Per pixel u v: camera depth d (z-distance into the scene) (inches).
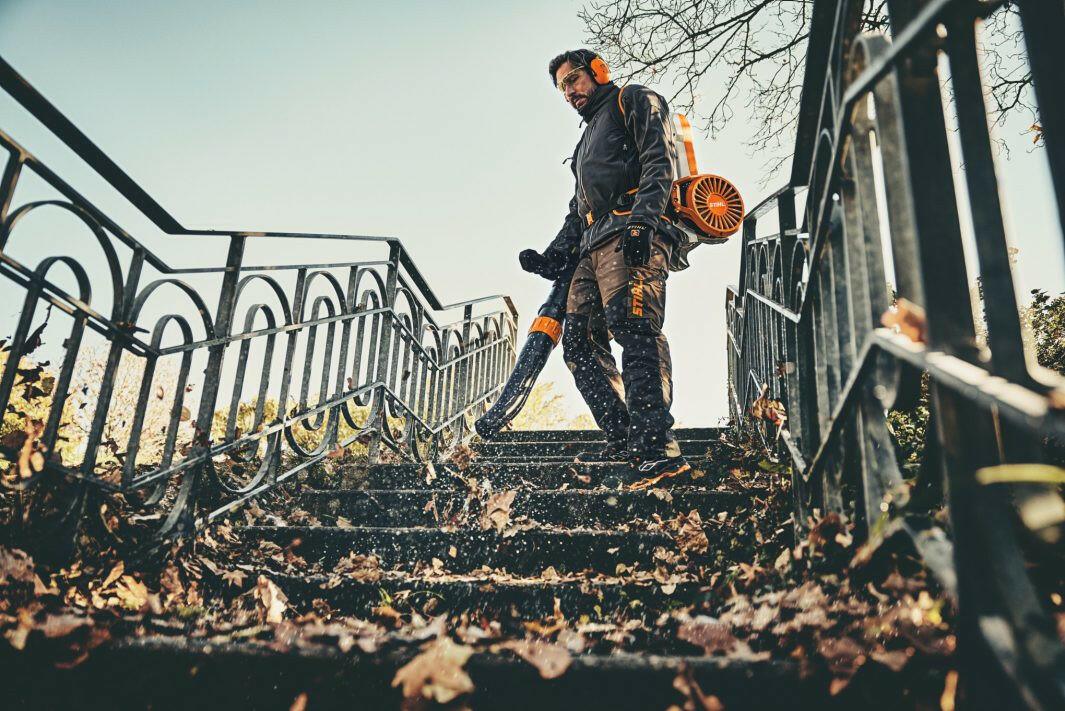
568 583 91.0
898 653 55.9
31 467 82.2
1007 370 39.2
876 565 67.1
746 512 116.1
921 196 47.3
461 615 89.7
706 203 137.9
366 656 66.9
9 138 78.5
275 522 123.6
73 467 90.7
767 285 146.9
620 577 100.2
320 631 72.2
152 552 95.0
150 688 67.6
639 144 134.7
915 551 61.6
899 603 59.7
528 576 106.3
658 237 134.8
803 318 100.7
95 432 92.7
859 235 71.7
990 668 40.8
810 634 64.0
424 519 131.6
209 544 104.8
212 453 111.8
